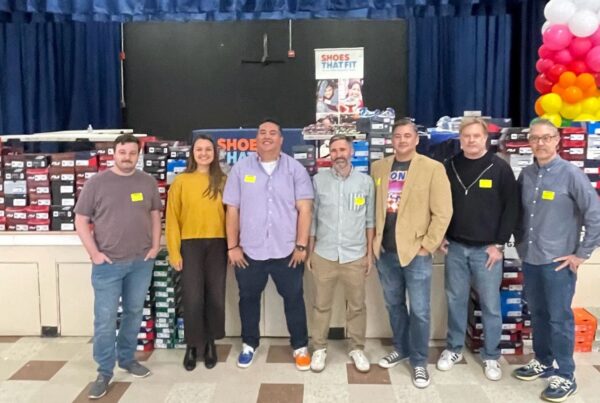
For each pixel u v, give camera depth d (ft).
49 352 11.03
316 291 10.19
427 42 19.04
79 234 9.13
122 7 15.72
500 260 9.62
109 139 11.57
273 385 9.63
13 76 18.71
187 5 15.96
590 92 11.94
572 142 10.82
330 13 16.25
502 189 9.40
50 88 19.06
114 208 9.12
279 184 9.95
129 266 9.34
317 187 10.09
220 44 19.58
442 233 9.31
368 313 11.59
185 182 10.14
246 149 11.72
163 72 19.70
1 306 11.73
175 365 10.48
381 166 9.96
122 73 19.70
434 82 19.17
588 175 10.85
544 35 12.16
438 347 11.22
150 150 11.26
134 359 10.07
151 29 19.54
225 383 9.72
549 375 9.74
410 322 9.80
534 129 8.98
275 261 10.06
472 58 18.83
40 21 18.37
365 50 19.57
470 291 10.95
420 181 9.41
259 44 19.54
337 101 17.11
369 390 9.43
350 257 9.89
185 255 10.16
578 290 11.57
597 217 8.58
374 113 12.35
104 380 9.36
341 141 9.81
